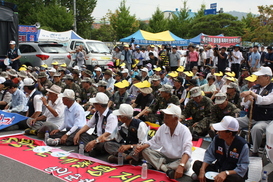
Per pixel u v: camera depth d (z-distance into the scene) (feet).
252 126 18.25
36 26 57.16
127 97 25.21
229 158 12.58
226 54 42.68
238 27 132.98
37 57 47.96
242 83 31.17
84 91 27.43
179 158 14.43
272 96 16.71
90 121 17.67
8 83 22.98
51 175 13.66
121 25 122.31
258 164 15.85
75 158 16.02
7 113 22.12
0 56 39.99
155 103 22.27
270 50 39.75
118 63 48.42
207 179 12.72
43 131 19.43
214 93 27.32
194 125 20.89
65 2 138.10
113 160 15.61
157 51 59.47
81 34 143.13
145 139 15.58
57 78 29.81
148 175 13.89
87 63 50.72
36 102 20.90
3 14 39.17
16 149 17.29
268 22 91.56
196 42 75.92
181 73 34.42
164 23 134.21
